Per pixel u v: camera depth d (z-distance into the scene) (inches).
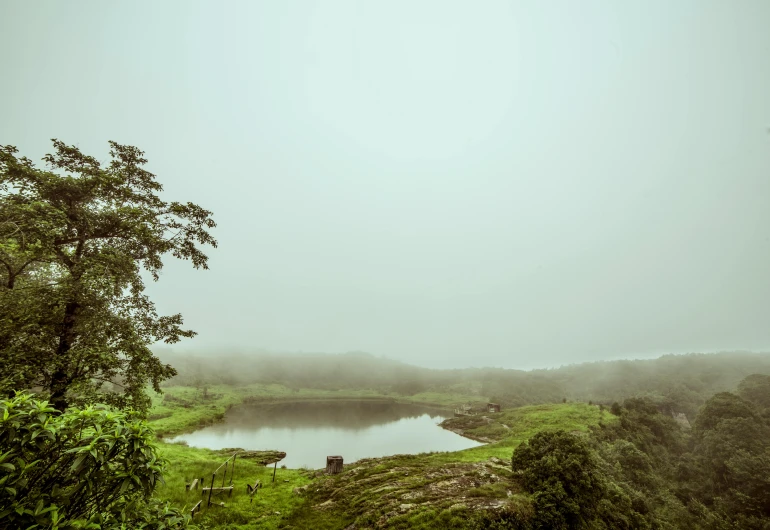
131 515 225.3
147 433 213.2
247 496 877.2
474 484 912.9
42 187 531.5
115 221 601.6
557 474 845.8
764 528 1088.8
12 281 542.3
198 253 716.7
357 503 824.3
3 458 164.4
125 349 576.7
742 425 1563.7
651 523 986.1
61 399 489.7
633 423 2010.3
